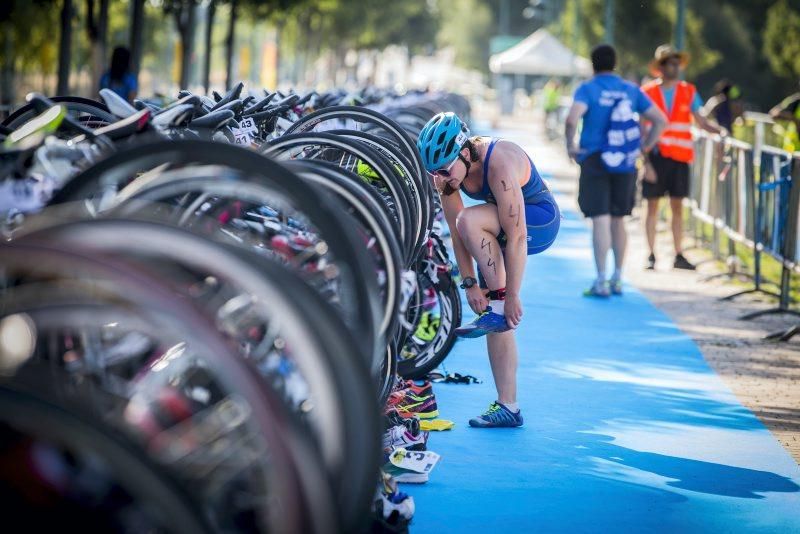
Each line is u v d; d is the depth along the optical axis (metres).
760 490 10.31
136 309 5.37
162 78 110.88
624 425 12.40
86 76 74.81
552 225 12.14
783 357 16.08
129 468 5.04
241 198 7.83
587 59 94.31
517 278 11.42
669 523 9.42
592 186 20.55
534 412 12.84
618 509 9.72
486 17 181.62
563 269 24.22
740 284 22.78
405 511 8.77
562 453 11.32
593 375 14.72
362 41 114.81
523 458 11.10
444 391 13.76
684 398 13.64
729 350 16.48
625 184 20.62
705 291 21.86
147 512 5.82
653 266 24.42
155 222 5.55
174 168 7.05
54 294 5.85
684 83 24.02
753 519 9.56
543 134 80.94
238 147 6.55
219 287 6.85
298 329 5.44
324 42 103.25
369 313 6.64
